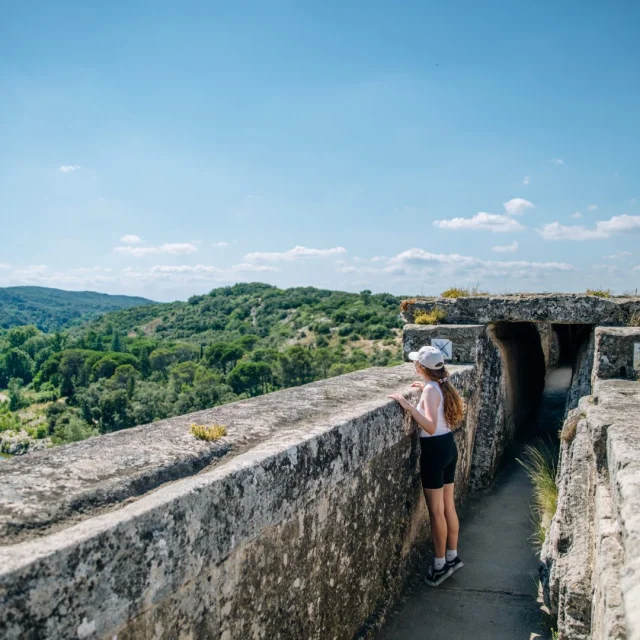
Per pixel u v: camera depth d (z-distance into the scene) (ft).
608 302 20.92
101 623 5.44
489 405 22.45
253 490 7.84
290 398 13.60
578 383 22.21
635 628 4.76
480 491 21.45
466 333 21.86
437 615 13.32
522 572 15.31
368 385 16.20
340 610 10.89
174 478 7.70
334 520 10.49
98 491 6.78
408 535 14.82
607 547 7.77
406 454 14.40
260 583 8.15
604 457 10.50
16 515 5.98
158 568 6.13
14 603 4.65
